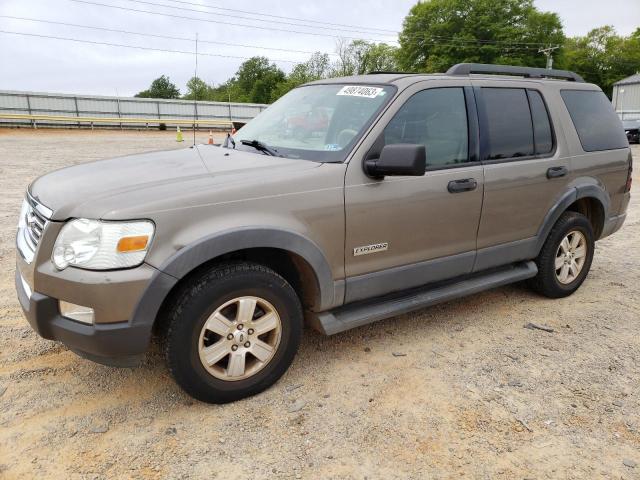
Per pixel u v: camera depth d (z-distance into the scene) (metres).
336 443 2.68
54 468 2.45
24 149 17.83
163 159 3.52
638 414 3.00
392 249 3.43
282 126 3.84
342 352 3.62
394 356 3.58
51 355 3.45
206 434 2.73
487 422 2.89
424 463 2.56
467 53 56.72
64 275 2.55
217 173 3.03
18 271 3.14
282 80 72.81
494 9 56.81
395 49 61.94
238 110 39.06
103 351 2.57
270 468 2.50
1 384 3.10
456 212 3.68
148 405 2.96
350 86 3.79
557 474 2.52
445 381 3.28
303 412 2.93
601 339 3.92
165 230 2.60
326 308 3.24
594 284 5.11
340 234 3.16
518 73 4.38
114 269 2.52
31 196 3.08
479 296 4.74
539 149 4.25
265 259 3.19
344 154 3.24
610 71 73.94
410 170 2.98
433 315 4.29
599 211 4.86
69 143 21.25
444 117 3.68
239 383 2.96
